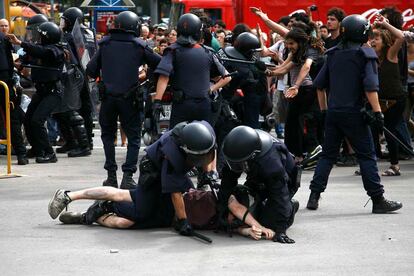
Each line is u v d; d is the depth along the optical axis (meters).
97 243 14.95
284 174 14.78
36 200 19.28
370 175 17.67
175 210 15.47
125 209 15.86
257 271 13.12
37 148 25.89
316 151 22.84
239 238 15.35
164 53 19.38
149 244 14.87
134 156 20.44
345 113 17.66
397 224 16.66
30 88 30.86
